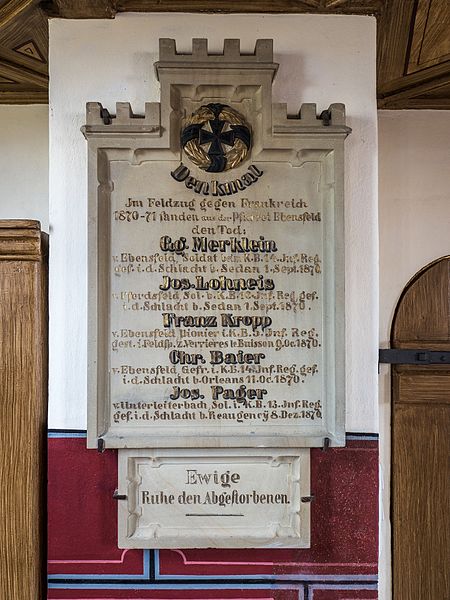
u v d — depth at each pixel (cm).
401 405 286
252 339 198
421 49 229
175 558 200
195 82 195
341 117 196
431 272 287
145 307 197
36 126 286
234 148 197
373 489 200
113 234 197
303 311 198
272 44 197
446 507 284
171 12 205
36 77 262
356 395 202
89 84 204
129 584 199
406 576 283
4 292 201
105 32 204
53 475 199
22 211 285
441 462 285
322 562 200
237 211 199
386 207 288
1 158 285
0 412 200
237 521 196
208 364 197
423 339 286
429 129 288
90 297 192
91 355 191
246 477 197
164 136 194
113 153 196
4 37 221
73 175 203
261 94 196
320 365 198
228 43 195
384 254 288
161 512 196
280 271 199
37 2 197
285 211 199
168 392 196
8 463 199
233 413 196
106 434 194
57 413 200
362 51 206
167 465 197
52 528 198
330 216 197
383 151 288
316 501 200
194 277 198
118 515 195
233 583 200
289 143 195
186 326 197
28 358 200
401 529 283
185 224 198
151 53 204
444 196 289
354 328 203
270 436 194
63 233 202
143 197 197
